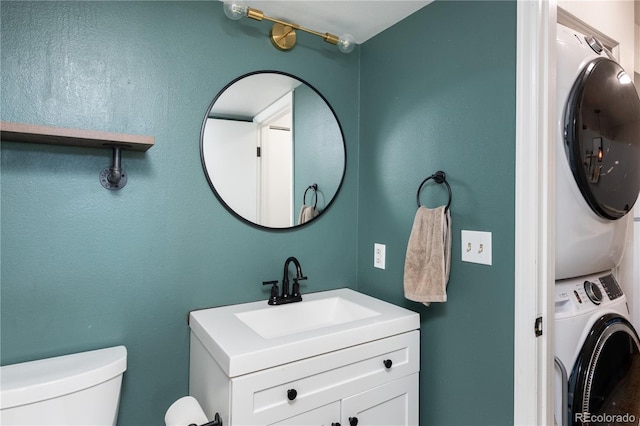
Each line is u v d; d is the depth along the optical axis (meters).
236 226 1.42
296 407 0.98
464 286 1.21
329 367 1.05
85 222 1.13
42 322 1.07
